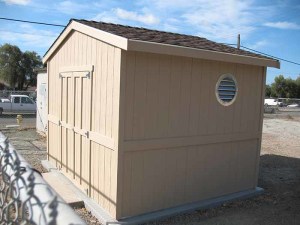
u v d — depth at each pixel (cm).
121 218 492
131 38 463
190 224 502
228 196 611
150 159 513
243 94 616
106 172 514
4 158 183
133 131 490
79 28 571
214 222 514
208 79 563
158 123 514
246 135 630
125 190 492
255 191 645
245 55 592
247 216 544
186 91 539
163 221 508
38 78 1344
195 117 555
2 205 185
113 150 491
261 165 909
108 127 504
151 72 497
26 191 138
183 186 556
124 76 471
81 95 592
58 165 714
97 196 543
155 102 507
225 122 596
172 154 537
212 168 591
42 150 979
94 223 491
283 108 4147
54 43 691
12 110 2284
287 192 673
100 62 525
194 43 599
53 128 741
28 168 162
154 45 464
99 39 509
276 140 1396
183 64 530
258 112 647
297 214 557
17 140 1144
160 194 530
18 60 4875
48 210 115
